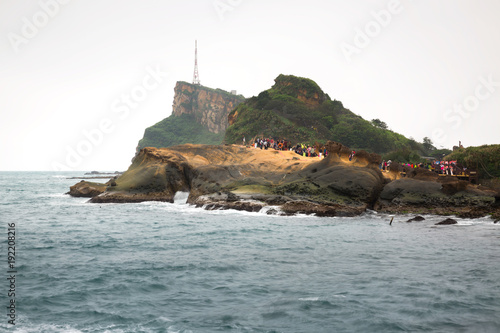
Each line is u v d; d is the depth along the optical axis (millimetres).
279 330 11469
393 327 11617
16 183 130375
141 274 16922
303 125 137250
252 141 126500
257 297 14086
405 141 146125
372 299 13812
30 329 11320
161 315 12484
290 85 159375
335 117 146250
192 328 11555
